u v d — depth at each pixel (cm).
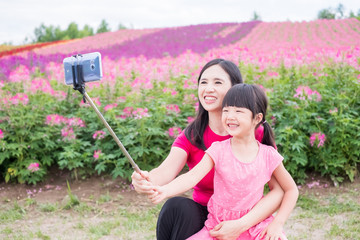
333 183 497
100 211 437
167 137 527
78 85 172
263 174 212
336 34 2134
